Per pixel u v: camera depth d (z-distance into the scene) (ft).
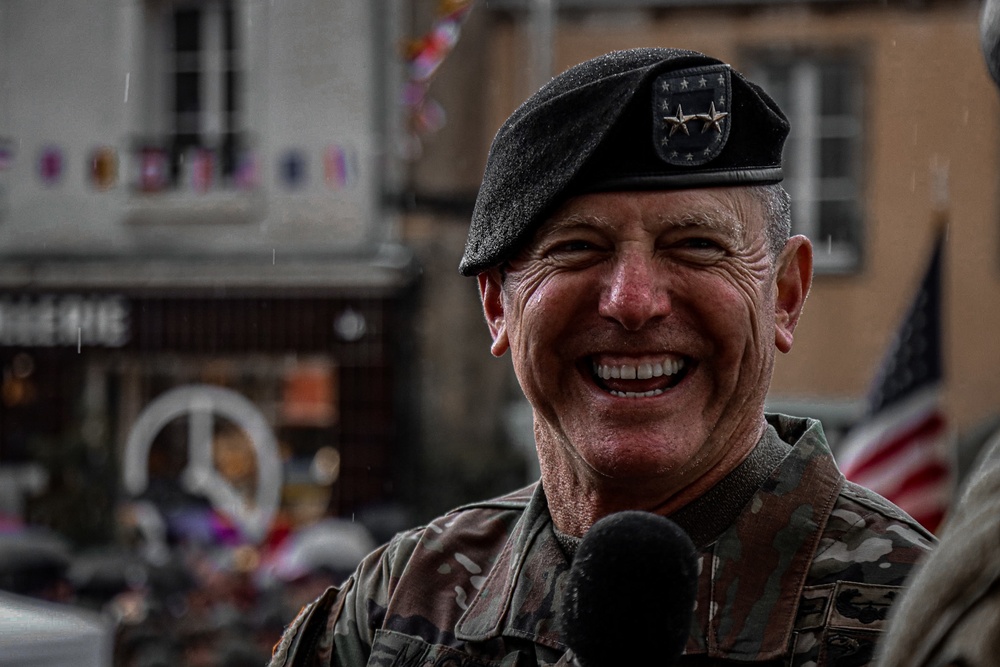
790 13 51.62
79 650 9.58
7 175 53.11
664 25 51.55
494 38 51.60
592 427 7.57
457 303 50.93
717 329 7.43
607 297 7.41
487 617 8.15
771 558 7.56
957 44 51.29
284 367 51.60
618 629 6.20
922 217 51.70
